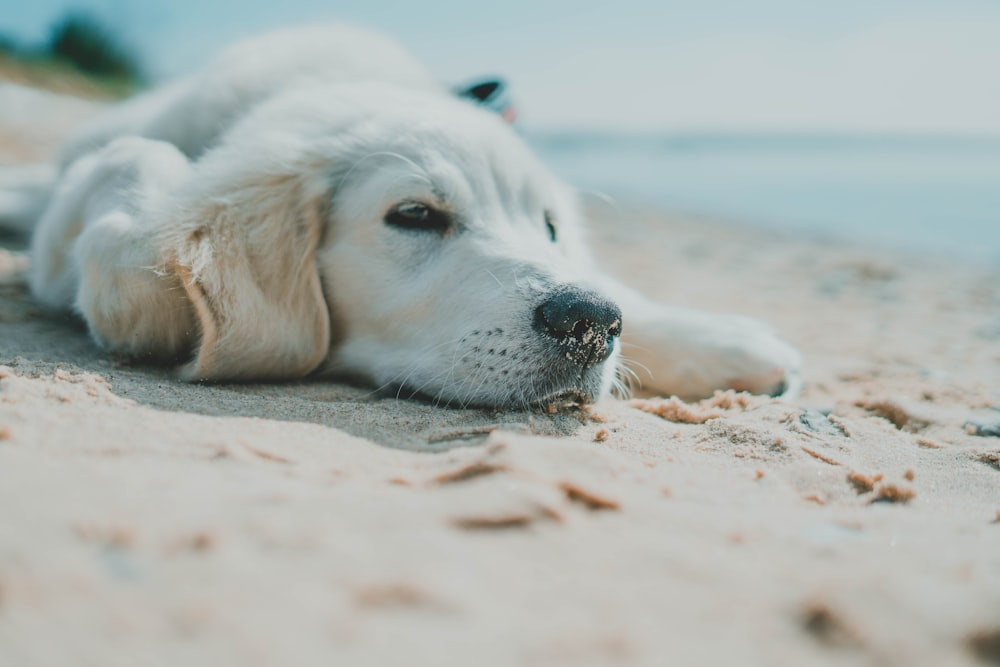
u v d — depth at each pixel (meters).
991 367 0.62
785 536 0.31
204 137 0.57
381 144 0.48
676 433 0.42
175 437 0.36
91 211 0.49
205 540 0.27
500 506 0.30
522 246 0.47
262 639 0.22
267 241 0.47
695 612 0.25
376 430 0.40
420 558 0.27
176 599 0.24
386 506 0.30
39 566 0.25
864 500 0.37
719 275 1.03
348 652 0.22
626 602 0.26
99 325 0.46
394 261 0.48
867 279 1.04
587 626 0.24
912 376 0.58
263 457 0.35
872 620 0.25
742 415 0.45
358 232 0.48
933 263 1.27
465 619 0.24
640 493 0.34
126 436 0.35
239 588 0.24
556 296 0.44
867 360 0.63
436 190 0.47
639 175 4.06
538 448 0.35
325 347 0.48
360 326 0.49
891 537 0.32
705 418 0.45
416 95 0.52
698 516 0.32
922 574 0.29
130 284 0.44
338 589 0.25
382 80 0.58
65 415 0.37
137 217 0.45
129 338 0.45
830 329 0.74
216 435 0.36
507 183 0.49
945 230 1.84
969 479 0.40
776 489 0.37
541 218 0.50
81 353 0.46
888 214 2.19
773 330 0.54
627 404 0.47
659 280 0.95
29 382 0.39
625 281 0.92
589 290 0.44
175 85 0.70
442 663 0.22
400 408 0.43
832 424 0.45
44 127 1.53
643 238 1.40
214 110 0.57
